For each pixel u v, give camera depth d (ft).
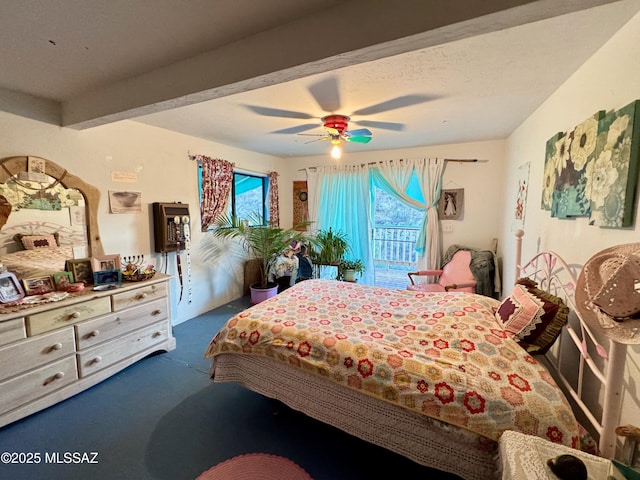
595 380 4.59
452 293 7.54
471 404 4.06
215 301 13.07
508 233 10.80
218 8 3.92
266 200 15.76
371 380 4.73
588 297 3.29
